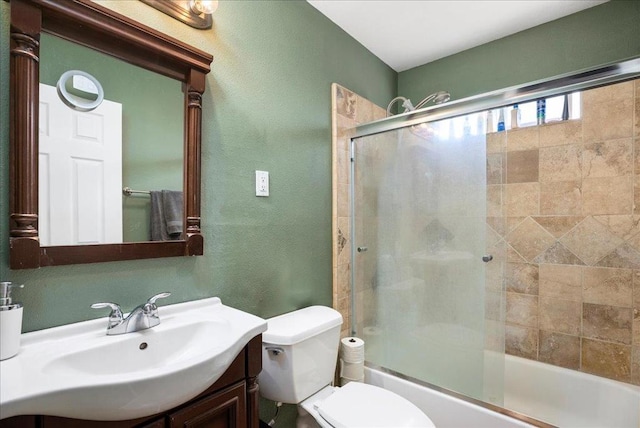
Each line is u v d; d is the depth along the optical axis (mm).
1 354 739
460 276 1716
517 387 1933
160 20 1107
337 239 1877
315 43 1756
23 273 840
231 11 1332
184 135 1158
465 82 2250
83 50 937
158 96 1098
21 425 608
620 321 1682
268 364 1291
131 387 644
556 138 1839
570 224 1814
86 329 916
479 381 1640
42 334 844
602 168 1715
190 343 1021
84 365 812
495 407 1499
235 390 951
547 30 1937
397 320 1909
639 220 1625
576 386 1746
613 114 1677
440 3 1741
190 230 1155
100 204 965
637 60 1222
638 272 1634
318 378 1399
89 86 948
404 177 1886
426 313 1815
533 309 1938
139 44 1014
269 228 1484
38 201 843
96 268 964
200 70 1176
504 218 2004
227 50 1312
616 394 1624
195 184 1166
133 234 1031
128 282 1030
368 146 1989
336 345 1502
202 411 855
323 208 1803
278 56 1535
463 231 1705
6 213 816
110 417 669
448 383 1714
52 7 844
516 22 1932
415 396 1693
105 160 979
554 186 1855
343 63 1968
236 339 882
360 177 2020
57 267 892
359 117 2082
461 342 1705
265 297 1461
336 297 1864
